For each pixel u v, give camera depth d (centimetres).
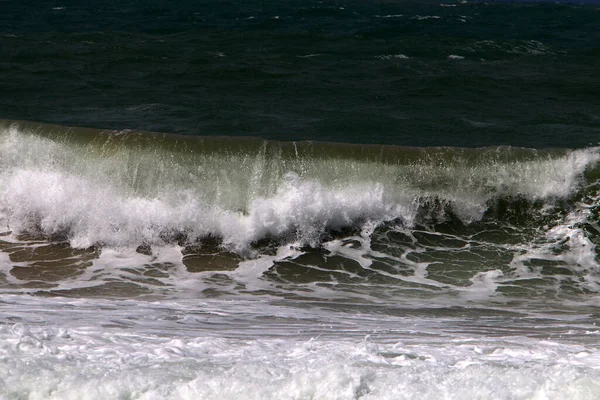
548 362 1886
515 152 4072
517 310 3034
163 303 2938
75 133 4038
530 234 3844
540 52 9175
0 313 2505
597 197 3994
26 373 1575
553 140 5309
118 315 2598
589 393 1491
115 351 1889
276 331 2455
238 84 7050
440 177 3981
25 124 4088
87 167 3947
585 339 2405
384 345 2047
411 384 1548
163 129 5475
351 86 7069
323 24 12419
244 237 3731
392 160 3988
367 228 3856
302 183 3875
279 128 5525
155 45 8881
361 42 9531
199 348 1969
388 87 7025
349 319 2756
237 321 2617
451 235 3838
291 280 3419
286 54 8631
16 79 6988
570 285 3409
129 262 3544
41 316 2483
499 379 1570
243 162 3919
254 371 1628
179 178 3891
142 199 3859
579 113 6112
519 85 7225
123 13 13062
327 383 1538
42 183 3909
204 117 5800
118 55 8156
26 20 11838
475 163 4022
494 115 6022
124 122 5644
